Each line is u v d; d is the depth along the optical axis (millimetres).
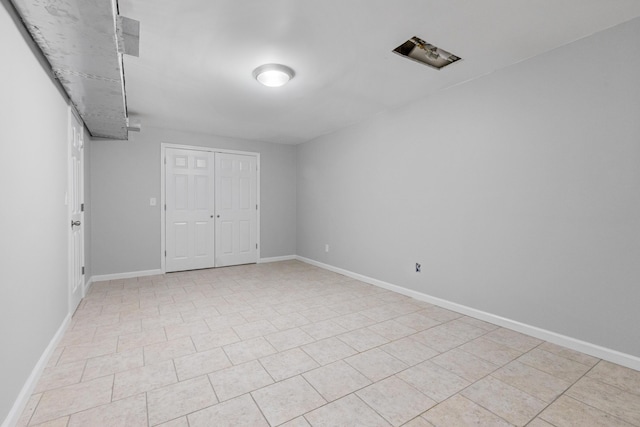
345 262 4645
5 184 1438
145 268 4566
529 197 2510
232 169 5289
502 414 1575
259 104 3561
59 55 1939
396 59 2520
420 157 3422
